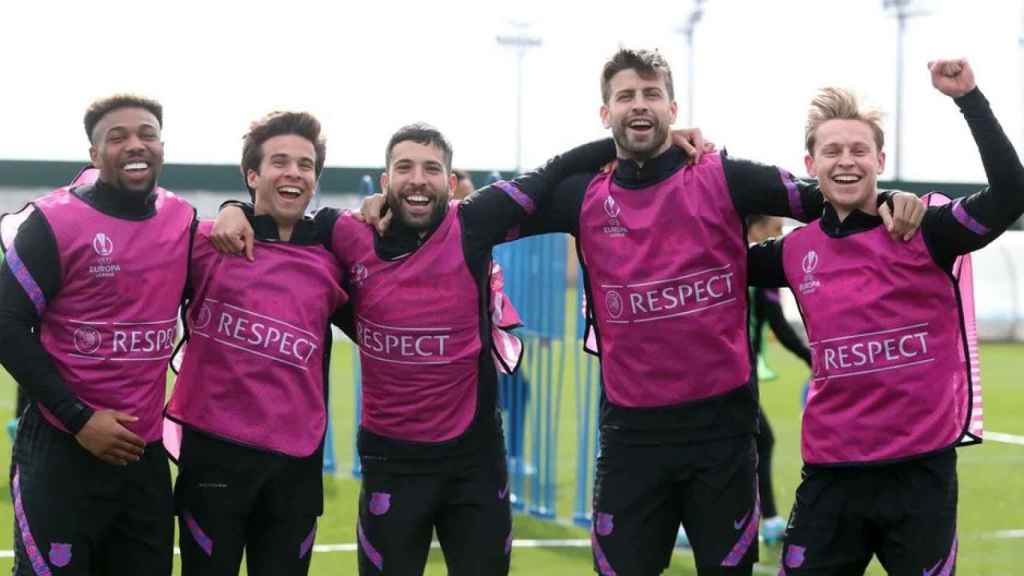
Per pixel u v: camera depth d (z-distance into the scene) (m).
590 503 14.69
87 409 7.18
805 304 7.79
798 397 26.81
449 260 8.12
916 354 7.45
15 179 53.19
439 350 8.09
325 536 12.91
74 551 7.36
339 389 27.55
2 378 30.30
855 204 7.61
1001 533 13.34
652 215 7.95
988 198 7.26
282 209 7.98
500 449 8.38
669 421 7.96
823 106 7.76
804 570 7.59
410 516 8.12
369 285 8.15
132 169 7.52
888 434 7.43
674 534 8.20
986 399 26.75
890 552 7.51
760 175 7.95
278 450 7.82
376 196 8.41
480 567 8.16
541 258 13.89
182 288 7.78
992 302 40.41
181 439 8.05
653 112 7.89
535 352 15.66
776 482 16.61
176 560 11.65
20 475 7.48
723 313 7.98
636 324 7.98
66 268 7.40
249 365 7.82
